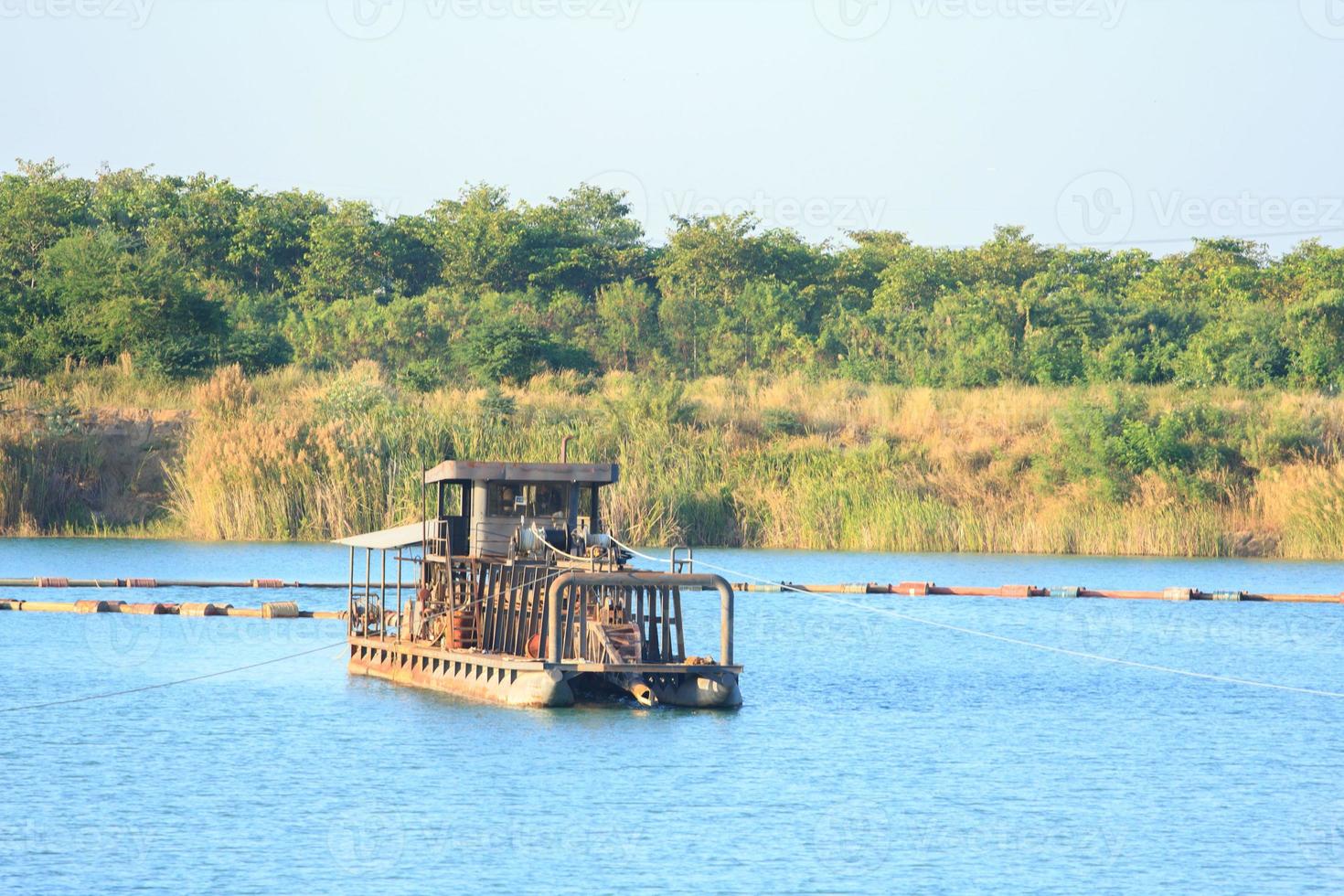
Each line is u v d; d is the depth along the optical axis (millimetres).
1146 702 143000
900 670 159250
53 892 85250
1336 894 87438
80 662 156375
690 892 86312
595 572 130625
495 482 141000
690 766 113188
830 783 109688
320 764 112375
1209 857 94000
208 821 98438
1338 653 173875
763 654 169750
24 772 110438
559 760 114188
